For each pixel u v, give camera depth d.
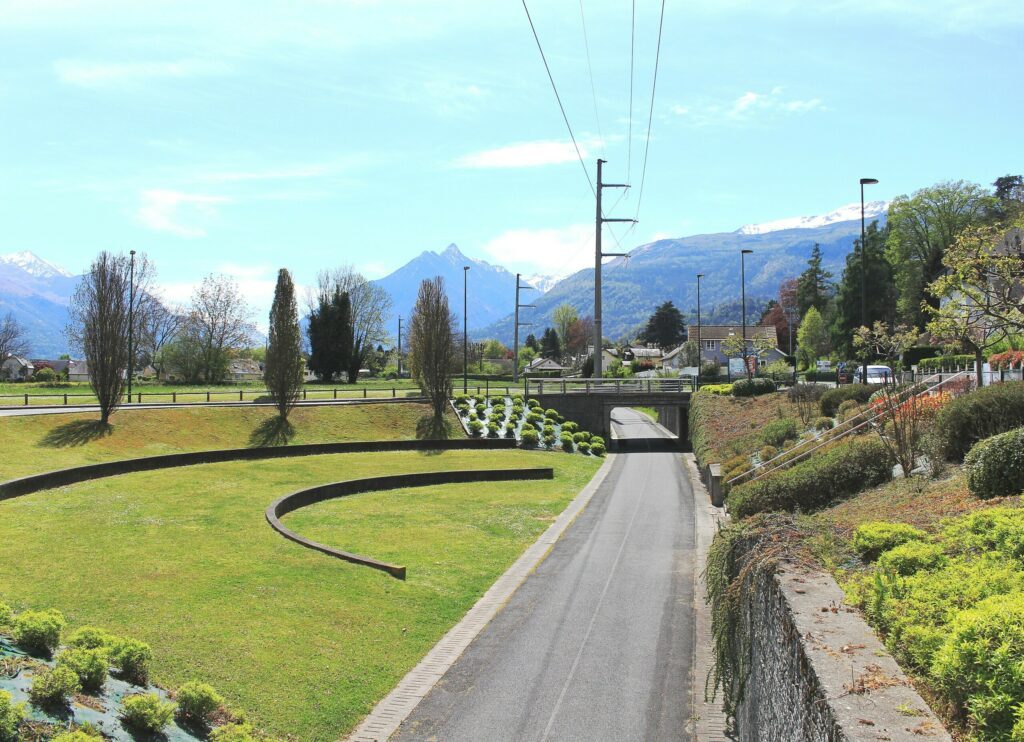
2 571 21.78
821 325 109.12
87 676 12.10
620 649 18.52
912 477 19.31
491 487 43.69
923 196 81.88
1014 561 9.05
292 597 21.42
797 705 7.68
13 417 47.38
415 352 71.94
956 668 6.50
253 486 39.31
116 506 31.67
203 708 12.88
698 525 32.97
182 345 100.31
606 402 68.75
